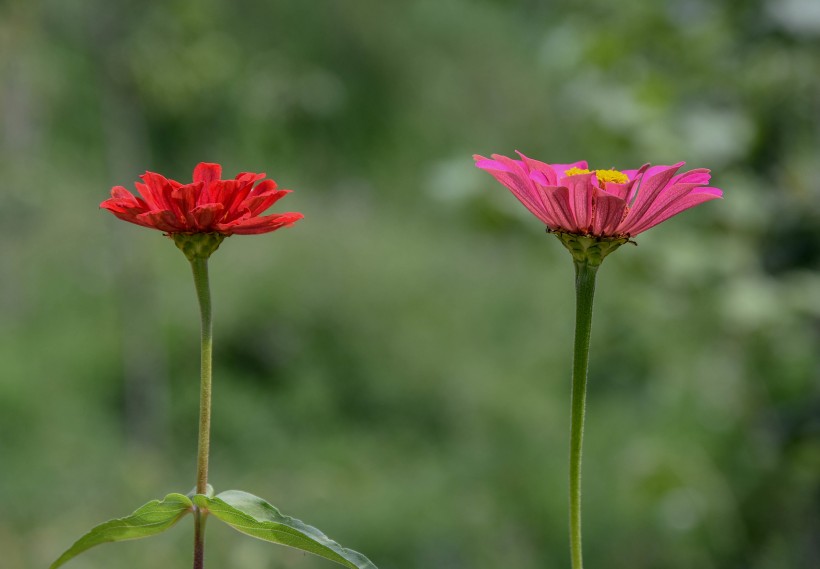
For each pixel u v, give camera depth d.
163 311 11.82
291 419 10.84
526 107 18.36
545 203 1.95
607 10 6.69
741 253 5.69
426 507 8.64
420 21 19.14
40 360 10.84
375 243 14.59
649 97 5.77
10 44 8.79
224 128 12.72
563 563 8.38
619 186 1.88
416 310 12.97
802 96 6.05
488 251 14.80
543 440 9.95
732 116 5.86
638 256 5.60
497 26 19.39
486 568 8.14
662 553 7.84
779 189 6.01
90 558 6.73
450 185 5.63
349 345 12.09
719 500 6.96
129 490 8.20
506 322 13.05
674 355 7.03
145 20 8.05
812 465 5.84
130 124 9.57
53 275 12.41
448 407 11.20
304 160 16.45
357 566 1.92
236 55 10.28
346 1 17.89
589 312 1.98
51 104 13.48
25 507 7.67
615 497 8.38
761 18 5.68
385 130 17.95
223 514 1.94
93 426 9.86
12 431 9.27
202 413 1.99
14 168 11.74
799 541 7.17
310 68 16.25
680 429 7.79
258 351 11.98
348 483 9.23
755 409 6.79
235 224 1.95
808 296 5.51
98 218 12.98
